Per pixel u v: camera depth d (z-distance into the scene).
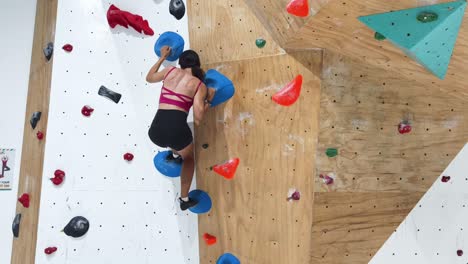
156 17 3.16
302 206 2.66
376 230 2.74
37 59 3.45
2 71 3.57
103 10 3.17
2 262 3.38
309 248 2.65
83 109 3.03
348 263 2.70
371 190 2.70
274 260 2.72
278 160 2.72
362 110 2.66
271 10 2.44
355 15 2.04
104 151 3.03
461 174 2.81
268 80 2.75
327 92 2.63
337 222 2.68
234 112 2.85
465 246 2.80
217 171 2.81
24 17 3.68
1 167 3.45
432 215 2.79
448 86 2.58
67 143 3.00
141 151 3.06
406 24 2.02
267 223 2.74
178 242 2.99
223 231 2.88
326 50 2.64
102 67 3.11
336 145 2.64
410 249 2.76
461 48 2.06
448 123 2.75
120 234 2.96
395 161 2.72
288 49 2.69
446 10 1.84
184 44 3.06
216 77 2.82
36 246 2.86
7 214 3.43
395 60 2.44
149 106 3.10
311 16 2.14
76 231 2.89
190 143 2.70
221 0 2.93
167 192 3.04
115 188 3.00
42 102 3.15
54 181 2.91
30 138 3.31
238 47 2.85
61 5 3.14
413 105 2.71
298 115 2.67
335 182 2.65
